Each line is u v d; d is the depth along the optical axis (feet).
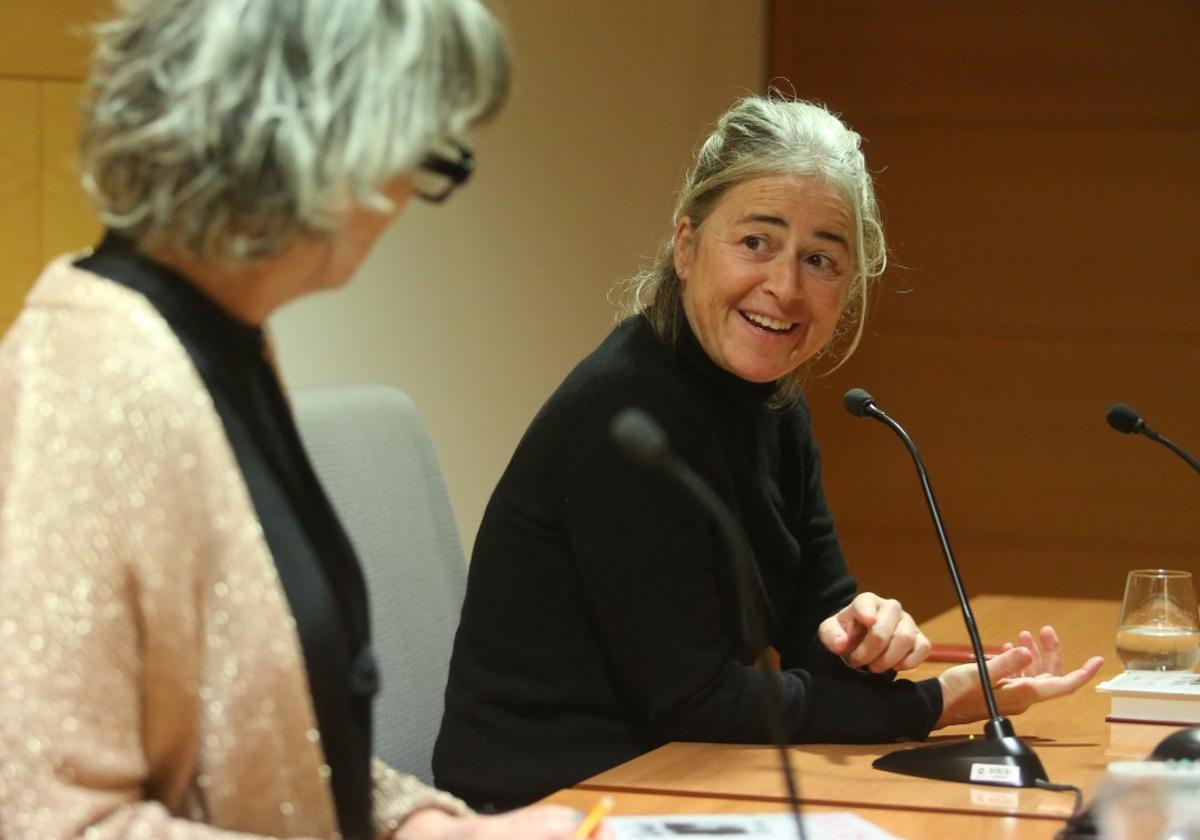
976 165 22.52
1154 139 21.93
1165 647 10.26
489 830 6.59
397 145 5.74
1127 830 5.66
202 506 5.60
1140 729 9.49
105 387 5.53
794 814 6.56
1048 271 22.36
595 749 9.61
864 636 9.48
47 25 15.51
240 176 5.58
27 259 15.72
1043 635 10.43
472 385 19.29
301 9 5.70
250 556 5.67
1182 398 21.99
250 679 5.66
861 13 22.70
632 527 9.37
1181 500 22.06
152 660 5.55
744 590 6.91
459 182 6.27
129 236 5.87
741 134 10.06
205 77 5.57
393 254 18.08
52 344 5.65
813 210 9.84
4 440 5.54
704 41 22.15
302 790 5.81
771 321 9.85
